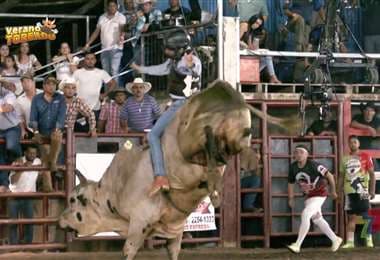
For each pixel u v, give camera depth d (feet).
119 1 113.80
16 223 90.74
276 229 102.17
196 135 59.72
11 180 93.91
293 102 103.91
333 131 106.01
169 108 63.26
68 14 129.59
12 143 90.27
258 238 101.19
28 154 93.76
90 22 126.31
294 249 95.91
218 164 59.36
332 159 104.58
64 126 93.04
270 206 101.71
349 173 101.55
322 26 105.40
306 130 106.11
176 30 98.89
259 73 105.70
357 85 108.37
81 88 101.76
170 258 67.92
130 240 65.10
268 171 101.76
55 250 94.17
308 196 97.35
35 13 129.90
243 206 102.37
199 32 107.86
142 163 64.75
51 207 93.15
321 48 99.96
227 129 58.29
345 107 105.91
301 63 109.70
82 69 102.58
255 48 106.11
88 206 70.69
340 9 105.19
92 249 96.37
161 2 115.85
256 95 103.81
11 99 89.97
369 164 101.96
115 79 104.83
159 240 97.30
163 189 62.34
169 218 64.80
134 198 65.00
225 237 99.60
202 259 88.94
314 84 104.63
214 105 58.90
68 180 92.68
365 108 106.83
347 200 101.76
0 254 90.94
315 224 98.68
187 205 63.77
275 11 118.93
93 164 93.91
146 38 106.42
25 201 93.50
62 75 101.45
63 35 128.67
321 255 94.38
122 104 99.60
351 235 102.22
